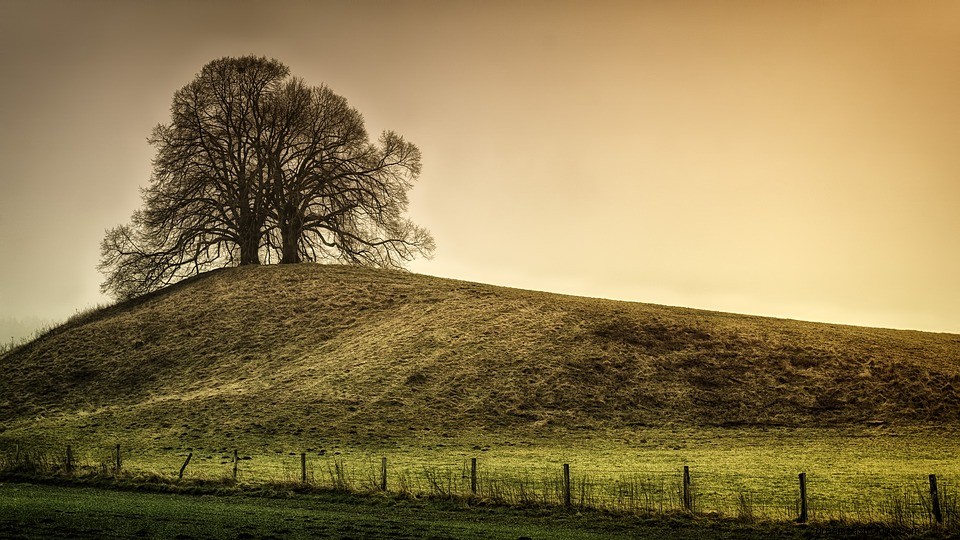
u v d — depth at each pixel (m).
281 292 77.44
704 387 58.47
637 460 43.34
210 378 62.00
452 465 41.09
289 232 84.19
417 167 85.06
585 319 68.81
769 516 25.20
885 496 31.55
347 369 60.38
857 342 67.50
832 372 60.81
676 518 24.92
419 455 44.81
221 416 53.09
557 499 27.88
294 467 40.28
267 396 56.34
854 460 43.38
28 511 25.56
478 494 28.77
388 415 52.94
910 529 22.78
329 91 83.50
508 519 25.41
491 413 53.84
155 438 49.34
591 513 25.88
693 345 64.75
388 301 75.06
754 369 61.22
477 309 71.25
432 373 59.09
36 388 63.00
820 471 39.00
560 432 51.09
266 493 30.05
